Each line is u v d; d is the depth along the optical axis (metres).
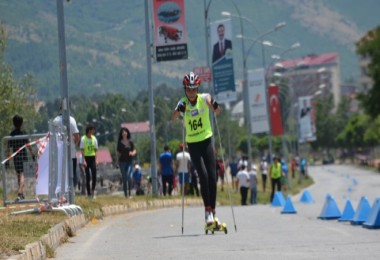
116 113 150.25
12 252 22.67
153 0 73.00
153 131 74.25
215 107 34.16
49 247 26.56
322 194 120.50
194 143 34.09
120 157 61.59
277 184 101.12
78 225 37.56
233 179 124.06
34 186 40.91
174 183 87.50
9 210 37.62
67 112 41.91
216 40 95.69
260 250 27.22
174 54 72.81
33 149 40.94
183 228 36.88
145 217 49.28
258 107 127.25
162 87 175.38
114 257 26.05
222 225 34.38
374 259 24.08
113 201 54.22
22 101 78.31
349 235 33.50
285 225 40.78
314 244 29.25
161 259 25.14
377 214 38.00
